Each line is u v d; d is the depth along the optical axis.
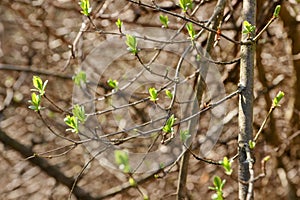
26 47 6.93
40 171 7.36
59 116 6.71
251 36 3.43
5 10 7.07
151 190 6.70
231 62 3.41
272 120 6.10
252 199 2.74
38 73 6.19
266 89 5.92
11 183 7.26
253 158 3.10
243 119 3.29
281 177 6.18
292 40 5.97
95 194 6.48
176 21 5.50
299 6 5.90
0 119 6.85
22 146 6.28
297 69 6.11
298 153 6.28
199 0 4.88
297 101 6.15
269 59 6.21
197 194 6.63
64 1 6.32
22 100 6.88
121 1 5.68
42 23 6.54
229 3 5.18
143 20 5.70
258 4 5.46
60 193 7.28
